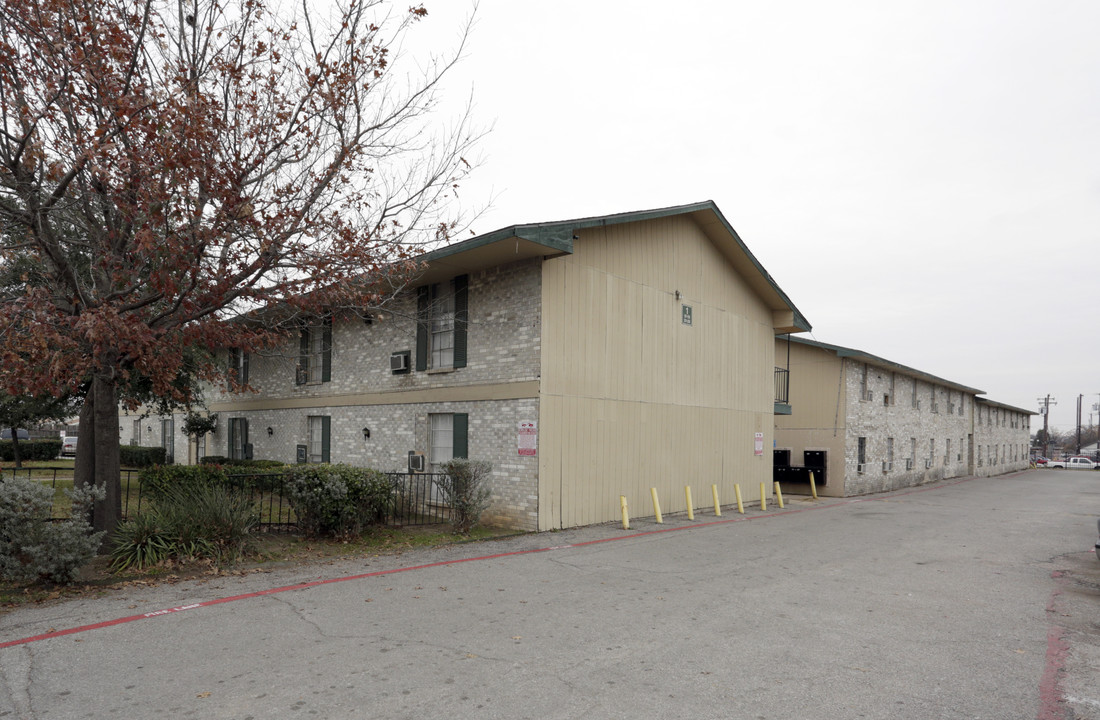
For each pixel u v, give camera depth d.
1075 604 7.80
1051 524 16.12
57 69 7.89
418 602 7.26
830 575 9.15
